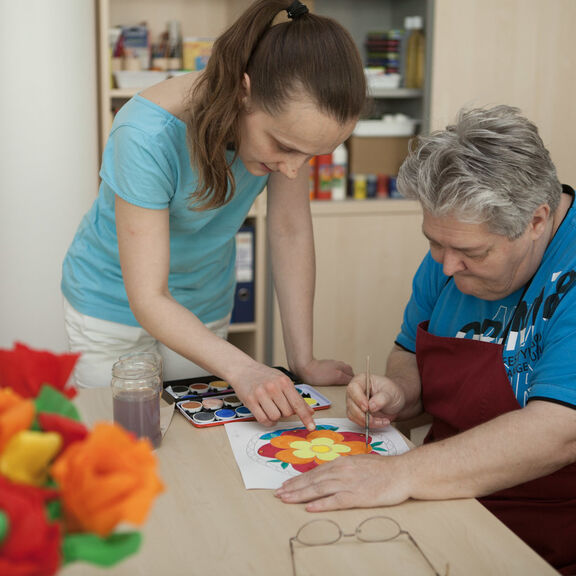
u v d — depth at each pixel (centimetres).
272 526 97
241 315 293
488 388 129
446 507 103
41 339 262
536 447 105
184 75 141
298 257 161
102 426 50
